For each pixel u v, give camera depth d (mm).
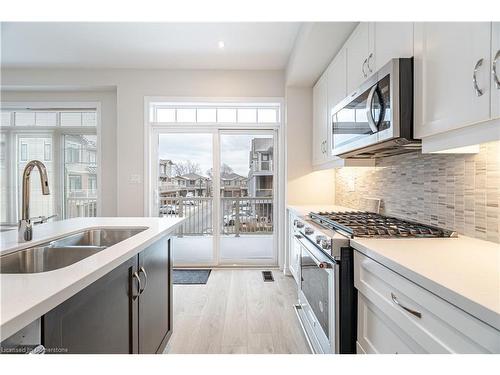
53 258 1502
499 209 1310
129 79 3799
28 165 1531
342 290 1473
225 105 3980
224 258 4113
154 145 4008
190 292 3145
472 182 1451
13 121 4195
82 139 4219
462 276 884
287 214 3652
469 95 1029
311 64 2943
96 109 4109
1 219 4188
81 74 3801
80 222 2225
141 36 3021
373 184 2529
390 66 1411
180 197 4066
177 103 3875
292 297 3004
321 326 1723
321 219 2119
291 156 3619
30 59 3543
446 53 1146
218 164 4070
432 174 1752
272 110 4086
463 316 743
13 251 1375
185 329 2365
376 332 1262
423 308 911
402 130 1395
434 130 1228
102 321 1101
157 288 1782
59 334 844
